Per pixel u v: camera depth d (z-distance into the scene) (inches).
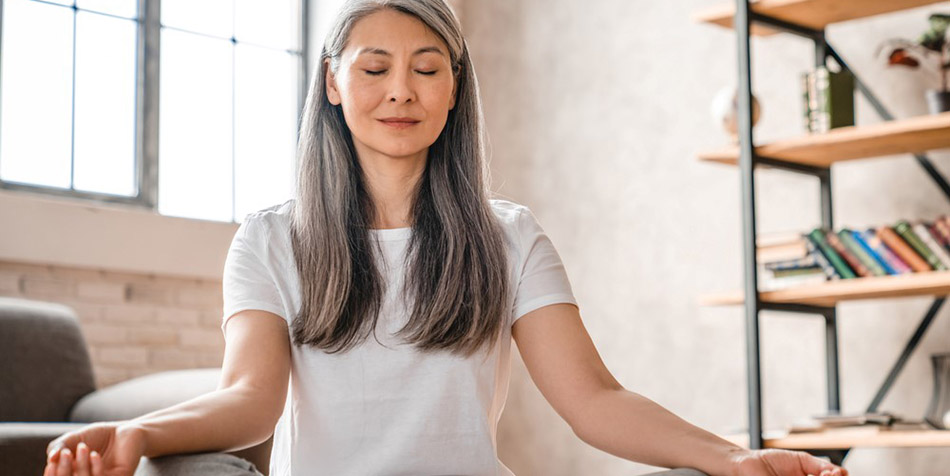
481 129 63.8
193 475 49.0
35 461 99.5
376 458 58.1
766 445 138.3
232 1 184.7
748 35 142.6
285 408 61.7
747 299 139.9
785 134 167.5
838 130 137.9
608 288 186.1
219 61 181.6
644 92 184.7
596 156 189.6
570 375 59.9
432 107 59.6
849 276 137.8
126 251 157.8
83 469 45.6
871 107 157.6
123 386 124.8
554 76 196.1
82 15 165.2
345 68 59.8
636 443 56.5
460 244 60.4
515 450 194.5
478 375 59.4
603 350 185.6
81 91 164.2
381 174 62.1
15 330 125.8
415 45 59.3
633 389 181.6
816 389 162.7
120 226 157.5
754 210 141.2
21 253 147.1
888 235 135.0
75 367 129.4
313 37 193.8
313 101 62.6
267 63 188.7
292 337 59.5
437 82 59.7
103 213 155.9
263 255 61.1
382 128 59.4
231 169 182.1
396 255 60.7
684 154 179.3
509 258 62.4
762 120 169.8
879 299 153.8
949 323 149.3
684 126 179.6
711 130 176.4
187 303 166.4
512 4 202.7
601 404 58.5
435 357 58.7
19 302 129.6
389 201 62.3
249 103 185.8
